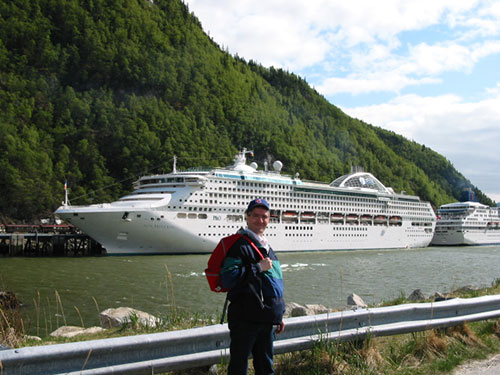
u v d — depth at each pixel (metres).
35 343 8.57
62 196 111.31
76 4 164.12
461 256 66.94
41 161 112.00
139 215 54.06
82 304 24.47
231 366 5.24
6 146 108.75
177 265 44.41
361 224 79.94
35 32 148.88
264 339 5.49
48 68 145.25
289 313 14.70
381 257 62.06
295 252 68.75
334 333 7.23
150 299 26.03
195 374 6.41
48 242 74.81
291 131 183.12
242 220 61.78
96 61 155.62
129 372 5.40
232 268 5.17
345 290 30.53
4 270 40.84
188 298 26.39
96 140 130.50
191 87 167.50
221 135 159.00
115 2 178.25
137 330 9.75
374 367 7.04
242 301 5.20
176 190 58.03
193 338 5.94
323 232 72.38
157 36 180.25
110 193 120.25
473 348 8.22
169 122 142.25
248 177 63.03
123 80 158.75
